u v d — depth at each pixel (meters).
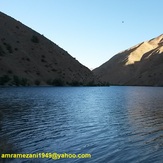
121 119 33.19
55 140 21.34
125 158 17.00
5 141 19.58
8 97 60.75
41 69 143.50
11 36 157.50
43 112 37.94
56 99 62.38
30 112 37.34
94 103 56.22
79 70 181.00
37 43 168.25
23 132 23.91
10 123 28.11
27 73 131.12
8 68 124.25
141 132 25.08
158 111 42.03
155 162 16.31
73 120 31.66
